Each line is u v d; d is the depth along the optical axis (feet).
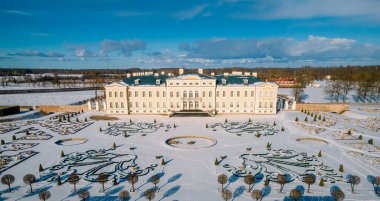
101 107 485.56
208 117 388.98
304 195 163.73
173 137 290.35
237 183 180.04
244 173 195.00
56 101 575.79
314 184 177.47
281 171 198.80
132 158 226.99
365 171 197.77
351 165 209.26
